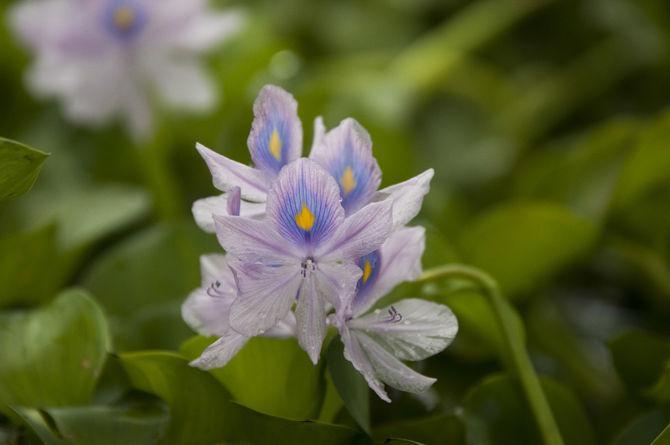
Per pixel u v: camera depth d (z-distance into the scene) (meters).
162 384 0.62
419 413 0.65
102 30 0.80
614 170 0.83
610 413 0.70
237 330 0.55
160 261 0.73
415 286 0.63
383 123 0.85
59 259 0.77
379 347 0.57
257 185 0.57
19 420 0.62
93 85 0.81
